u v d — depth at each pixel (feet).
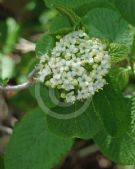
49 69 1.53
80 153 2.66
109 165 2.78
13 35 2.75
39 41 1.81
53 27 1.93
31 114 1.97
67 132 1.65
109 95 1.55
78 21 1.61
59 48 1.54
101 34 1.90
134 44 1.88
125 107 1.59
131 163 1.80
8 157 1.95
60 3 1.87
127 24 1.91
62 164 2.68
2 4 3.13
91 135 1.66
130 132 1.77
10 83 2.66
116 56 1.61
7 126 2.56
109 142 1.81
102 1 2.00
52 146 1.94
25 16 3.04
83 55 1.52
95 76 1.51
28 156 1.94
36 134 1.95
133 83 2.39
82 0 1.88
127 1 2.02
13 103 2.61
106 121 1.55
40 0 2.99
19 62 2.67
